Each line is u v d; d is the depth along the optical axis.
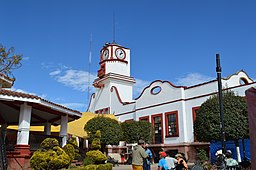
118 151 36.78
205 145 27.34
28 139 13.51
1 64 12.19
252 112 5.00
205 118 19.19
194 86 29.67
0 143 12.78
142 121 31.41
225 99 18.92
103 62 44.59
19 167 12.72
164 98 32.62
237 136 18.05
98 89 45.25
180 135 29.64
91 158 16.31
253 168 4.83
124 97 42.44
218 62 12.51
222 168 11.54
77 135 25.88
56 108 15.23
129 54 46.00
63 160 10.62
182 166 11.28
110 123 27.62
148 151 13.24
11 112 17.36
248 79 29.98
